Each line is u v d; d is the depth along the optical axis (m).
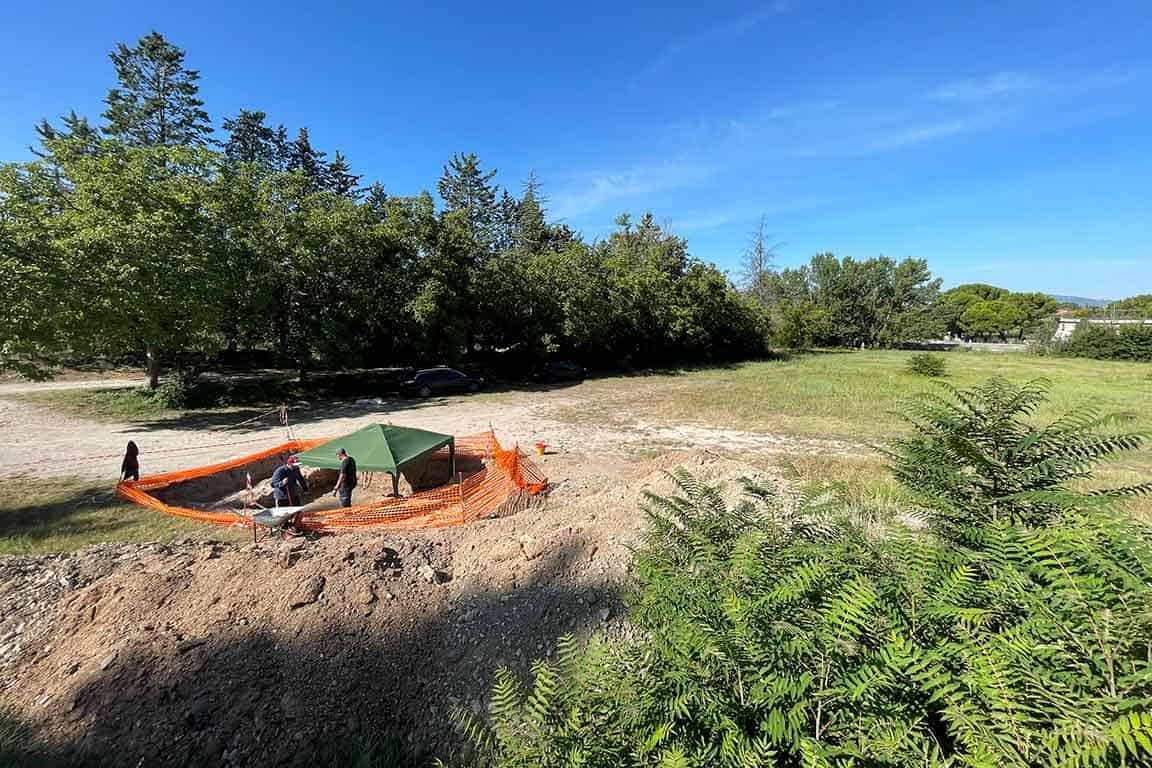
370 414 23.12
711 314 47.00
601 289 38.59
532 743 3.00
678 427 19.44
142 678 5.20
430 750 4.87
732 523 4.33
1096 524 2.79
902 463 4.20
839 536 4.20
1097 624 2.28
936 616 2.78
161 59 42.12
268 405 25.08
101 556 8.05
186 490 13.02
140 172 21.97
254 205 24.88
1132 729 1.84
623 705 2.89
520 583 6.48
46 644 5.86
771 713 2.41
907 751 2.31
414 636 5.82
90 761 4.68
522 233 59.25
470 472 15.50
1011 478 3.64
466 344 31.95
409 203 30.66
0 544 9.09
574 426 20.05
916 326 75.75
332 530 9.80
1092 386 27.58
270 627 5.72
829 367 42.56
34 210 20.05
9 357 18.72
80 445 17.00
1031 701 2.26
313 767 4.77
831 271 77.25
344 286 27.89
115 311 19.14
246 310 24.73
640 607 3.71
